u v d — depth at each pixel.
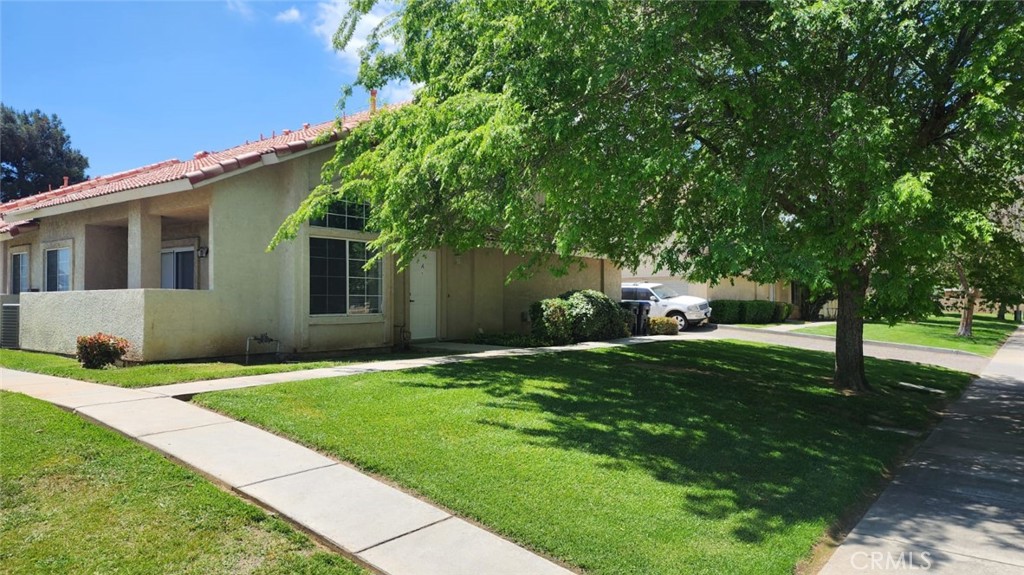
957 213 6.20
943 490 5.76
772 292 31.62
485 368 10.20
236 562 3.66
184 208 11.88
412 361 10.96
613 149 6.49
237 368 9.36
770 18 6.49
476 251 15.99
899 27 6.58
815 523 4.61
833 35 7.04
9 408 6.41
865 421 8.44
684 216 7.21
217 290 11.07
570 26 6.23
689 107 7.50
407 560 3.74
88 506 4.25
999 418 9.29
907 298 7.07
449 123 6.57
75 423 5.96
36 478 4.64
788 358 14.89
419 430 6.18
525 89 6.20
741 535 4.30
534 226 8.91
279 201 12.06
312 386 7.96
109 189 12.47
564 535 4.11
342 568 3.67
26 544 3.76
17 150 37.25
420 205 8.75
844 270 6.94
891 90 8.12
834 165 6.54
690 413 7.78
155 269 12.39
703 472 5.57
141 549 3.74
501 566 3.72
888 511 5.16
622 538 4.12
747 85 7.45
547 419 6.96
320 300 11.99
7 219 15.55
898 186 5.53
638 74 6.61
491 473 5.14
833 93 7.13
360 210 12.71
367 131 9.12
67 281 14.30
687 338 17.97
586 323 15.62
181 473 4.83
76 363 10.12
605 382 9.48
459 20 7.92
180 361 10.52
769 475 5.63
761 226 6.51
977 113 6.48
